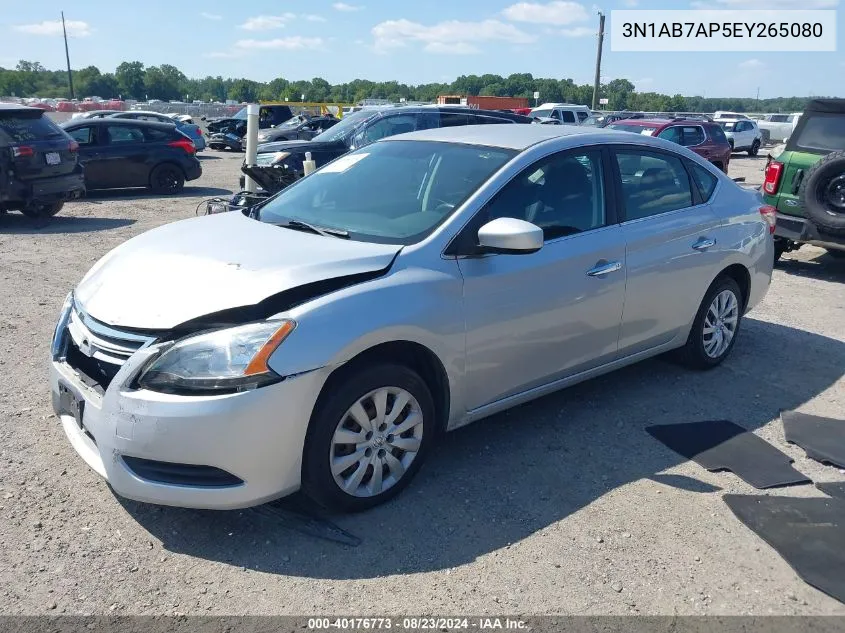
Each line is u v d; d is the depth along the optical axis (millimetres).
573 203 4152
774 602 2910
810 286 8117
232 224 4051
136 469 3021
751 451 4094
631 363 4656
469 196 3738
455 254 3568
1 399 4449
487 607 2824
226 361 2932
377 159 4457
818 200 7754
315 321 3064
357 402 3225
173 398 2900
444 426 3680
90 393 3168
